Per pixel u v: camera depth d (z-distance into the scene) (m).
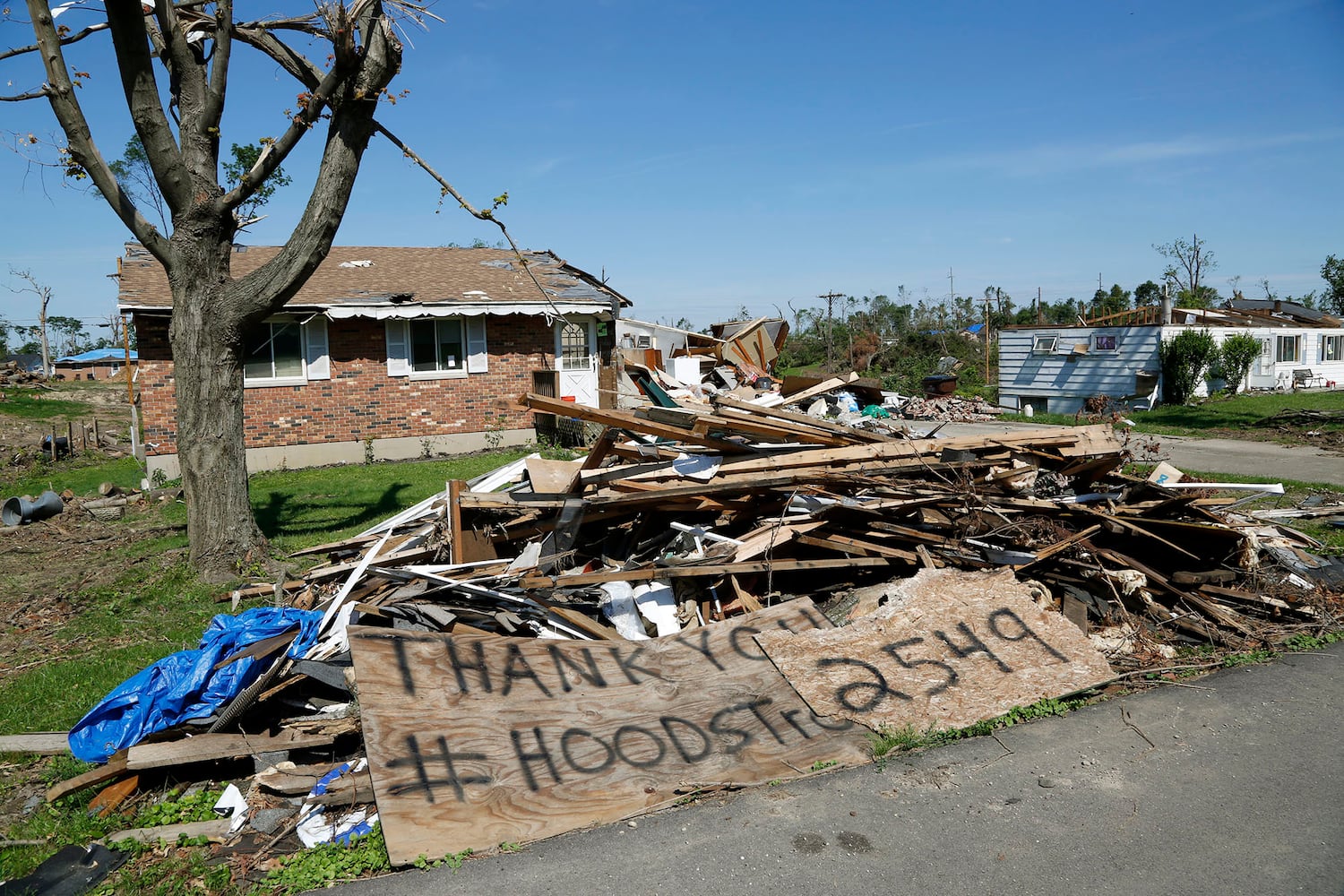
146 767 4.79
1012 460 7.61
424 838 4.09
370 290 18.03
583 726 4.87
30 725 5.76
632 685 5.24
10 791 5.03
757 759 4.76
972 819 4.19
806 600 6.11
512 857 4.03
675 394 17.73
